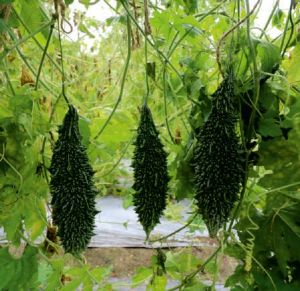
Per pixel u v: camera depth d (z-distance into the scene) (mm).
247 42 488
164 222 1116
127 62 498
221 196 427
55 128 581
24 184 540
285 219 521
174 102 583
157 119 740
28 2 543
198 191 435
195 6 589
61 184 424
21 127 517
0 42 532
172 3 612
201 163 433
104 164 673
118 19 624
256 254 545
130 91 768
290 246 518
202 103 508
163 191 438
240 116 479
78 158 427
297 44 500
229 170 428
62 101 579
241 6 618
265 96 483
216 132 427
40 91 581
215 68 584
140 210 437
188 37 549
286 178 503
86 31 775
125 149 621
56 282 572
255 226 537
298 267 533
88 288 615
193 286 596
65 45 807
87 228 430
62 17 475
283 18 623
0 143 522
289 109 482
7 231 546
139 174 433
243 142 478
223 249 528
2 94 553
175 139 642
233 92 432
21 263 521
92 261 1127
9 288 509
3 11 476
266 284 535
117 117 601
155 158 431
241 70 499
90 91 899
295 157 491
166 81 569
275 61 484
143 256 1145
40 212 575
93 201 436
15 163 533
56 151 427
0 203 540
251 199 539
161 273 594
